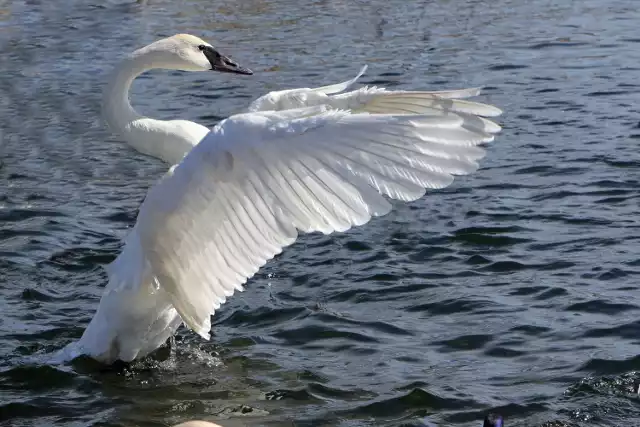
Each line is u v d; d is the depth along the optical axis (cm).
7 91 1752
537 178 1245
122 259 759
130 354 795
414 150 590
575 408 714
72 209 1189
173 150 789
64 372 785
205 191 667
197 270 718
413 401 730
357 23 2231
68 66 1917
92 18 2308
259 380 776
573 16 2247
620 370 763
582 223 1089
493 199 1177
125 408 737
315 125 610
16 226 1122
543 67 1834
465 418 705
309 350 829
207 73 1844
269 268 998
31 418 724
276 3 2456
